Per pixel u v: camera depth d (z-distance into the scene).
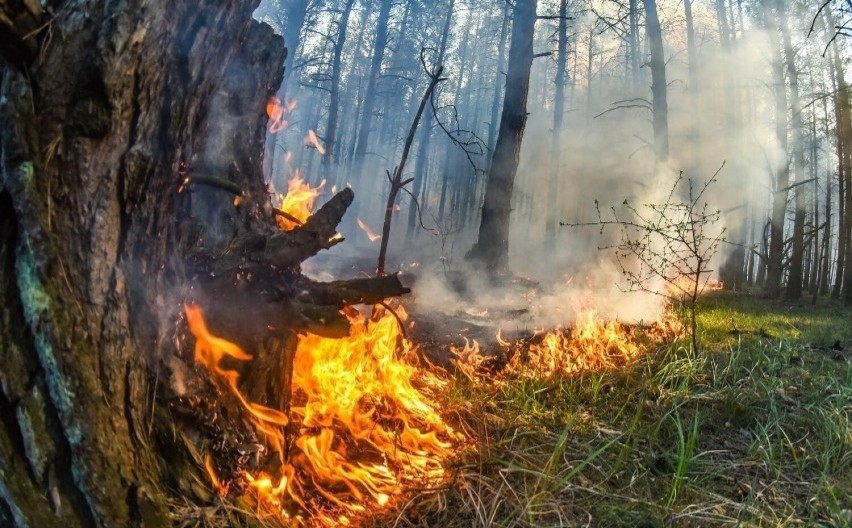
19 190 1.59
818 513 2.42
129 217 1.81
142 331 1.84
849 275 14.56
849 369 4.34
